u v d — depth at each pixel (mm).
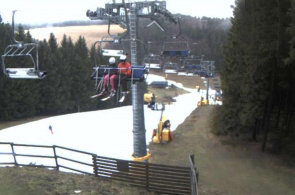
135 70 10547
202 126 26969
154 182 12406
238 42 20609
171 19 16844
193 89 110688
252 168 17391
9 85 42500
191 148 21188
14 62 43531
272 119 23141
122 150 21656
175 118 33094
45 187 11000
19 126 30312
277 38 17422
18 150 21703
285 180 15672
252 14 18203
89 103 60062
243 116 19703
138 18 14664
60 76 52531
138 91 16016
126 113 39000
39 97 49156
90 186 11844
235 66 21344
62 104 53406
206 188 14867
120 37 10508
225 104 22969
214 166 17844
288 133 21719
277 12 17234
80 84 57562
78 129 28375
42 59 48562
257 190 14602
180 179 12062
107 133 26625
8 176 12078
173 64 37938
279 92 20812
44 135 26188
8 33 44219
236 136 23062
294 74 17969
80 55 62125
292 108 21078
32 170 13156
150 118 33000
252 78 18594
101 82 10523
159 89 104000
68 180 12234
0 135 26547
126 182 12805
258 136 22547
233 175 16484
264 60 17938
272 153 19531
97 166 13273
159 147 21469
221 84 23781
